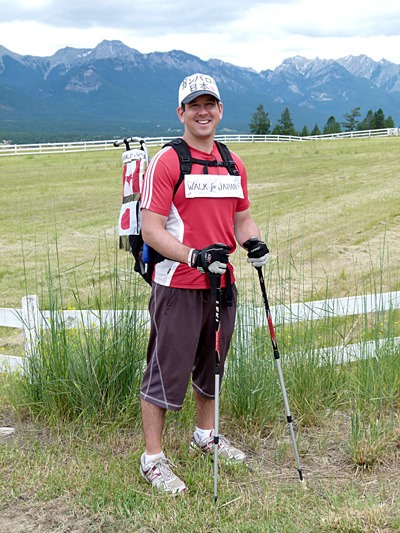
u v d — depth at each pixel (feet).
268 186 78.18
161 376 12.02
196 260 11.23
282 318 17.22
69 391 14.64
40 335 15.72
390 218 54.19
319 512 10.99
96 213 61.72
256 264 12.23
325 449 13.37
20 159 127.03
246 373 14.35
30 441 13.98
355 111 375.86
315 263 39.63
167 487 11.78
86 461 12.92
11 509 11.41
